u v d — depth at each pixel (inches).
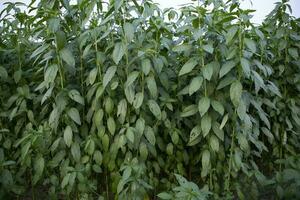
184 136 95.6
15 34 104.3
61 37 79.8
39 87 82.2
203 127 80.3
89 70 94.4
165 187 98.2
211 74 75.8
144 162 89.8
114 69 79.9
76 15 92.3
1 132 98.8
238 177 98.2
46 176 99.0
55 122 81.7
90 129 96.3
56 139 89.4
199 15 80.9
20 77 96.4
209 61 88.5
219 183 96.3
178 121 93.4
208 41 84.0
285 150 116.6
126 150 90.9
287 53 109.5
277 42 108.6
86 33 83.8
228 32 77.5
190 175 105.3
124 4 83.8
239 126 86.3
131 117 89.1
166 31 92.3
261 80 81.0
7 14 100.0
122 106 82.4
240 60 76.6
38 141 81.2
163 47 93.6
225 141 91.4
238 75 83.3
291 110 110.7
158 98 92.6
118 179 87.2
